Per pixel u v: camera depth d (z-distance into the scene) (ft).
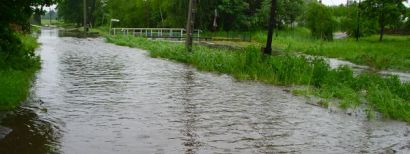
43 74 55.77
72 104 38.75
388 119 37.91
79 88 47.06
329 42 142.00
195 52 79.66
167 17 198.29
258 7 209.15
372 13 146.41
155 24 216.95
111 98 42.22
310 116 37.76
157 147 27.53
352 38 163.02
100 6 267.59
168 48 89.76
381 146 29.81
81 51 95.76
